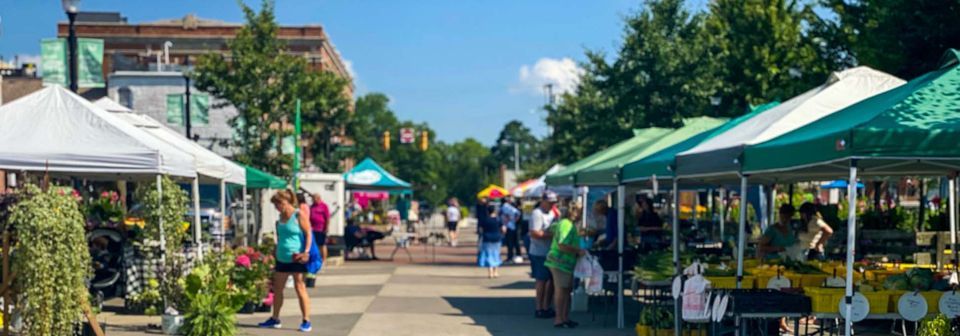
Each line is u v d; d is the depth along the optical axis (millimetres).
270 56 32000
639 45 31906
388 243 42125
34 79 45969
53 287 9250
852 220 8047
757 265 12156
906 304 8727
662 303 12344
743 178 10117
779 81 28328
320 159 45969
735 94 29719
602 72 33031
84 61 27719
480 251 26547
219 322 11688
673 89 31047
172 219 13031
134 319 13203
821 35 26797
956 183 13625
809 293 8945
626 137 31969
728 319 11039
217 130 50531
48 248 9203
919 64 19250
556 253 13727
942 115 8078
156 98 53719
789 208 13344
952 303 8633
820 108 11117
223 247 15953
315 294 18359
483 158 177875
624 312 15508
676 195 12398
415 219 51969
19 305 9367
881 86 11781
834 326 11047
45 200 9289
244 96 31047
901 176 12883
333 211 31859
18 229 9141
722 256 14055
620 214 14172
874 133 7766
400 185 34594
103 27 82562
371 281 21422
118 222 15727
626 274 14516
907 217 19094
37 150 11789
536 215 14891
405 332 13258
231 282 14672
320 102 33031
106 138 12164
